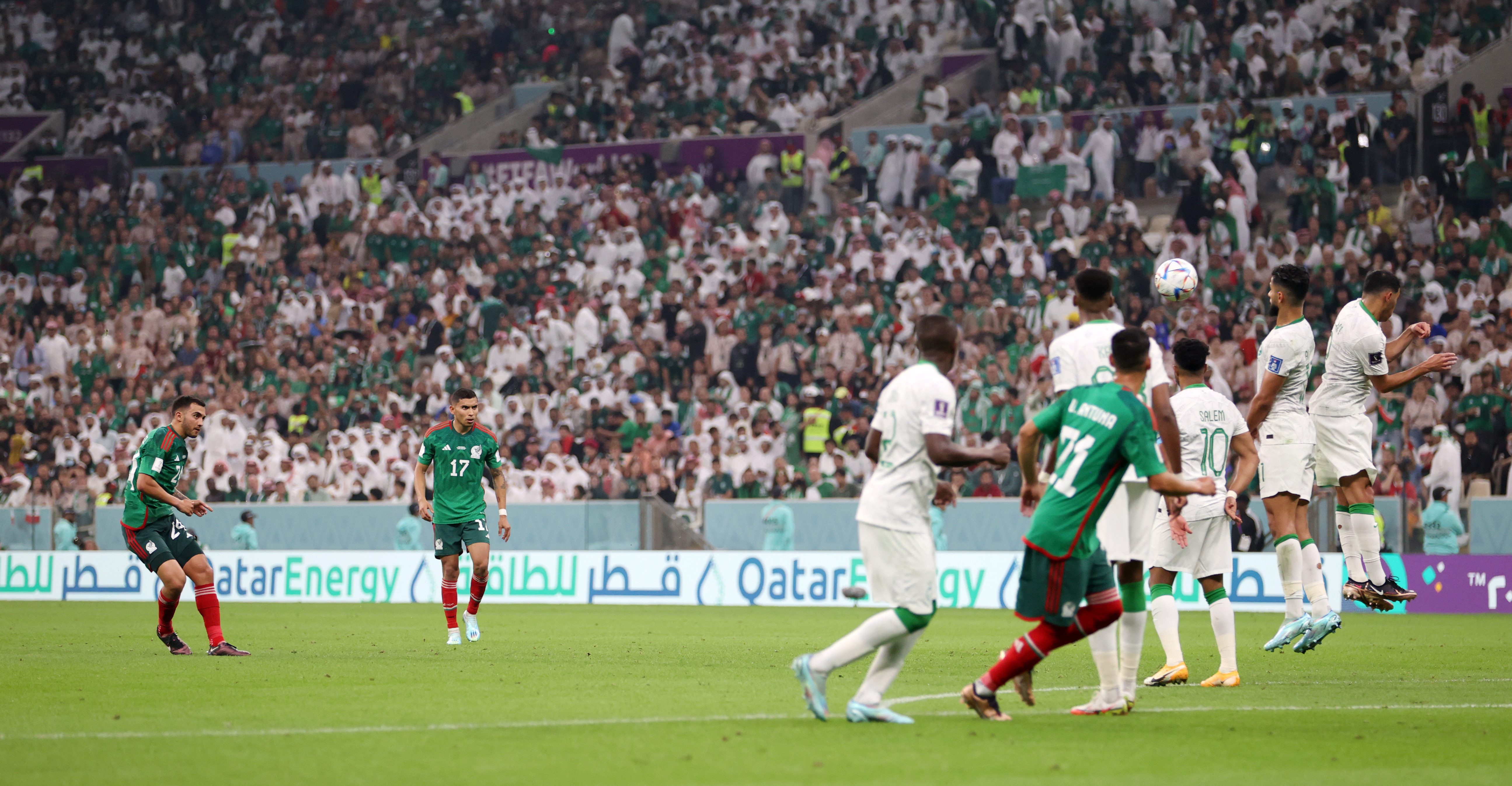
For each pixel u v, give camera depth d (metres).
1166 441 25.25
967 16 107.69
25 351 99.06
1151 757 19.86
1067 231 89.81
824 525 68.44
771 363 85.88
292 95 121.94
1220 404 31.00
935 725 22.95
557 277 98.94
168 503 37.66
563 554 71.81
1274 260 83.12
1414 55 92.69
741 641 43.78
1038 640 23.00
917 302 86.56
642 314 94.69
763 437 78.88
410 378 93.31
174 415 37.94
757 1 115.06
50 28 130.25
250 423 91.69
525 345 91.62
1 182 116.62
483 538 43.31
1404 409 73.38
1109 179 92.81
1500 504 60.16
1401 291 80.56
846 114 103.50
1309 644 33.69
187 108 124.25
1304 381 34.09
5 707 25.66
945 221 93.62
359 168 114.50
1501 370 73.12
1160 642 42.53
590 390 87.00
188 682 30.39
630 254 98.50
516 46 121.69
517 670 33.38
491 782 17.64
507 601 72.62
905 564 22.48
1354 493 36.00
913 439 22.58
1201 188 86.50
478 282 100.00
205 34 127.19
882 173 98.06
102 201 114.50
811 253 94.06
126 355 98.38
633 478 76.44
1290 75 93.06
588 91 113.12
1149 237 88.81
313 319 100.00
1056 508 22.67
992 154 95.12
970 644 41.88
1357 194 85.50
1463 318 76.12
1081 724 23.27
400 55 122.06
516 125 116.19
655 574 70.31
